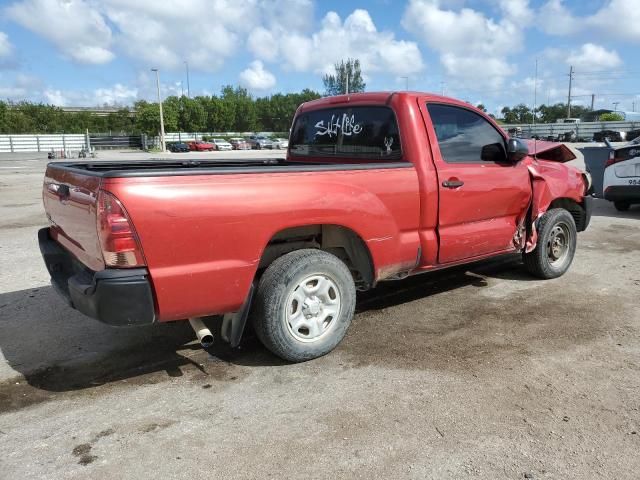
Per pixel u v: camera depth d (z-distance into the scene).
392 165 4.27
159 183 3.22
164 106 70.38
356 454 2.90
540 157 6.48
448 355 4.11
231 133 93.50
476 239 4.96
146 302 3.25
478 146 5.00
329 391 3.58
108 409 3.40
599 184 10.90
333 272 3.98
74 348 4.35
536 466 2.79
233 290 3.54
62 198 3.88
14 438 3.09
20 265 6.94
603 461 2.83
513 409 3.33
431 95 4.70
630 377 3.72
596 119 82.06
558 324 4.70
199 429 3.16
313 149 5.45
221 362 4.05
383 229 4.20
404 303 5.31
